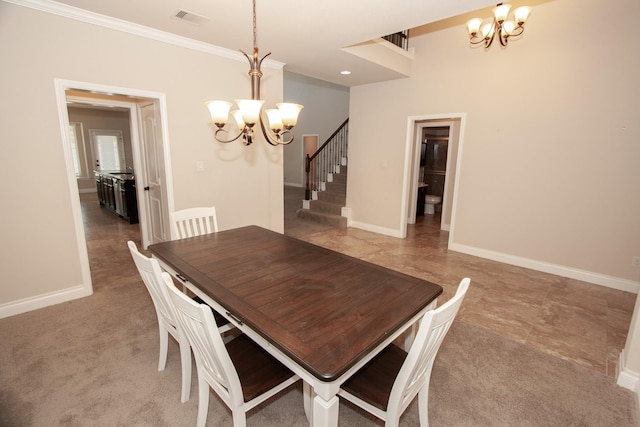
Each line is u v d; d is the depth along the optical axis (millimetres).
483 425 1650
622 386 1927
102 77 2824
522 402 1806
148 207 4133
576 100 3361
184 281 1814
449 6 2477
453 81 4223
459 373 2041
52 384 1875
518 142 3787
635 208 3162
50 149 2629
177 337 1755
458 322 2656
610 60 3137
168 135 3336
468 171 4238
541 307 2918
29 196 2580
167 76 3229
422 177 7031
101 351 2184
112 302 2850
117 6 2527
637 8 2959
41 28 2482
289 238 2494
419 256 4285
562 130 3479
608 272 3369
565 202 3551
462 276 3615
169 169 3398
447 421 1671
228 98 3727
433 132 7113
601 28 3150
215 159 3750
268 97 4086
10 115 2424
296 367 1157
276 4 2455
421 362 1234
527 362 2156
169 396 1815
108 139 9469
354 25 2848
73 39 2635
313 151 10047
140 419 1656
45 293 2752
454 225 4473
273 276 1762
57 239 2754
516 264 3975
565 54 3373
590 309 2887
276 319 1323
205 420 1548
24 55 2432
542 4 3443
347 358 1086
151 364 2072
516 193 3879
